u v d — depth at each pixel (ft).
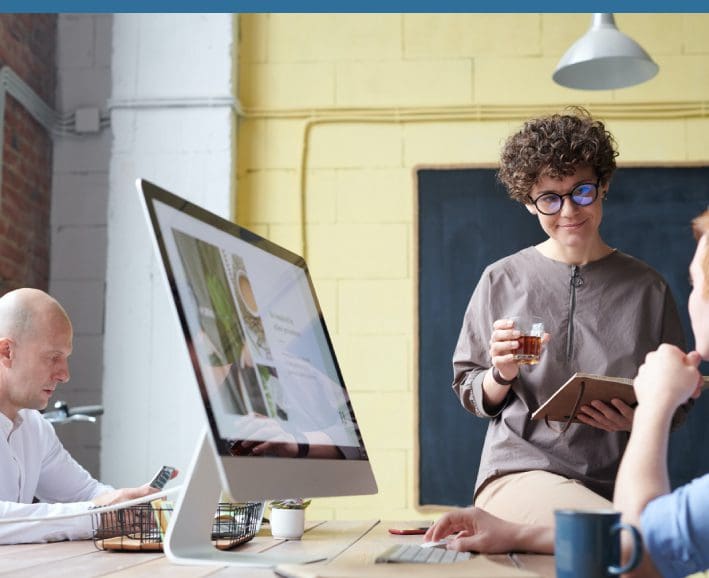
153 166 13.57
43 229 14.01
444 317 13.33
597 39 11.02
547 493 5.53
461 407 13.15
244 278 4.50
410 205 13.65
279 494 4.17
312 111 13.85
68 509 5.65
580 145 6.46
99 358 13.92
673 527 2.95
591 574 2.81
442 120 13.73
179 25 13.78
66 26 14.57
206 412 3.74
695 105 13.42
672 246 13.20
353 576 3.39
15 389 7.20
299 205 13.71
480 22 13.87
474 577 3.36
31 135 13.62
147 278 13.39
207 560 4.15
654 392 3.32
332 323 13.48
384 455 13.17
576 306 6.51
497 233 13.39
